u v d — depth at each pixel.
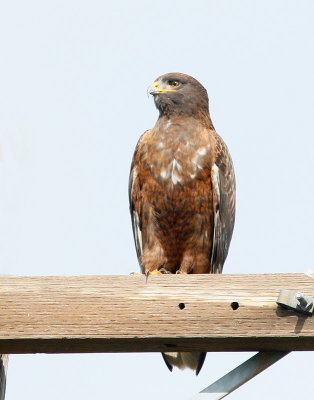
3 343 10.57
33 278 10.63
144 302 10.52
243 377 10.52
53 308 10.49
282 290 10.24
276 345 10.59
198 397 10.23
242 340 10.42
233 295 10.48
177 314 10.44
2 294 10.52
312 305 10.18
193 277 10.62
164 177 16.41
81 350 11.06
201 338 10.37
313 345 10.52
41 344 10.65
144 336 10.38
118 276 10.65
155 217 16.75
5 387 11.85
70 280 10.62
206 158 16.39
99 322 10.43
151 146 16.55
